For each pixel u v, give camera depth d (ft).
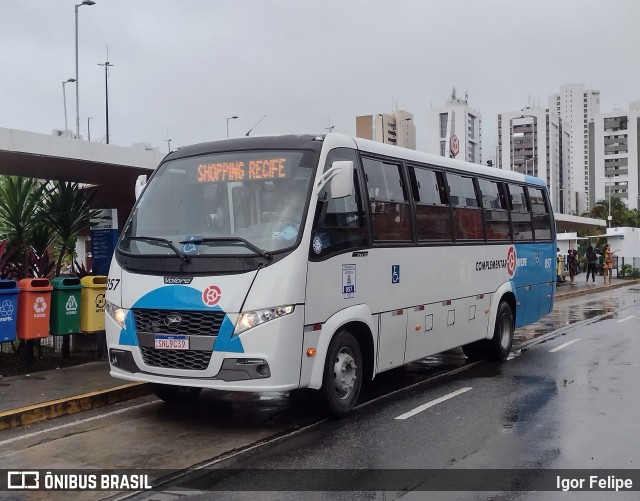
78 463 20.34
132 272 24.04
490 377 33.65
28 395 27.14
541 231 44.98
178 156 26.68
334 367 24.90
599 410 26.22
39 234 39.58
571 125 623.36
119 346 24.02
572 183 623.36
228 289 22.33
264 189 24.23
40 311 31.86
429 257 31.24
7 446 22.18
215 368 22.25
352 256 25.66
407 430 23.57
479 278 36.14
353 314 25.43
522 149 437.99
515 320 40.55
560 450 21.02
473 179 36.32
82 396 26.96
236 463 20.15
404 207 29.66
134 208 25.98
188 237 23.72
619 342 45.98
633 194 458.09
